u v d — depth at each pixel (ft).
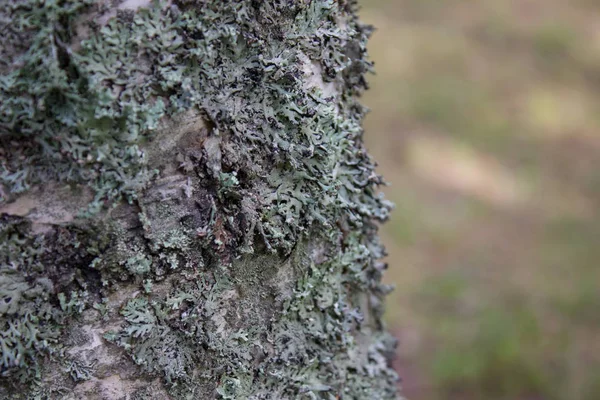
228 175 1.82
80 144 1.74
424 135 7.16
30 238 1.75
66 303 1.78
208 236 1.82
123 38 1.74
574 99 7.84
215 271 1.86
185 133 1.80
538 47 8.82
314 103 1.91
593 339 4.66
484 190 6.44
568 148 7.07
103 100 1.73
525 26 9.29
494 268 5.42
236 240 1.86
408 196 6.25
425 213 6.06
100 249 1.78
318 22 1.91
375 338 2.19
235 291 1.90
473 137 7.20
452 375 4.36
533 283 5.23
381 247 2.16
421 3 9.70
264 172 1.88
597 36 9.12
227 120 1.82
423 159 6.79
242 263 1.89
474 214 6.07
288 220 1.90
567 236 5.83
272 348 1.95
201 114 1.80
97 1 1.72
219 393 1.90
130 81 1.75
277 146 1.86
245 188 1.86
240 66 1.83
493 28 9.17
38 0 1.69
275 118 1.87
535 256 5.58
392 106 7.52
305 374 2.00
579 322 4.82
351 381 2.11
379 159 6.75
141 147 1.78
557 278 5.29
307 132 1.90
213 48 1.79
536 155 6.93
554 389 4.26
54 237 1.76
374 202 2.09
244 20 1.81
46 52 1.70
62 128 1.73
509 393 4.27
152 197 1.80
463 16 9.43
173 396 1.86
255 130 1.86
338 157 1.97
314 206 1.93
